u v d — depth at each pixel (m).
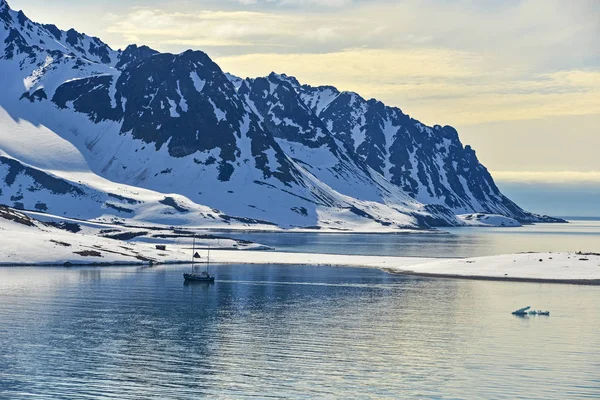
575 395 101.00
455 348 125.56
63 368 111.69
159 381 105.94
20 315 150.38
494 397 100.25
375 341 130.25
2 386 103.06
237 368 112.38
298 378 108.00
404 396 100.88
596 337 134.12
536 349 125.12
